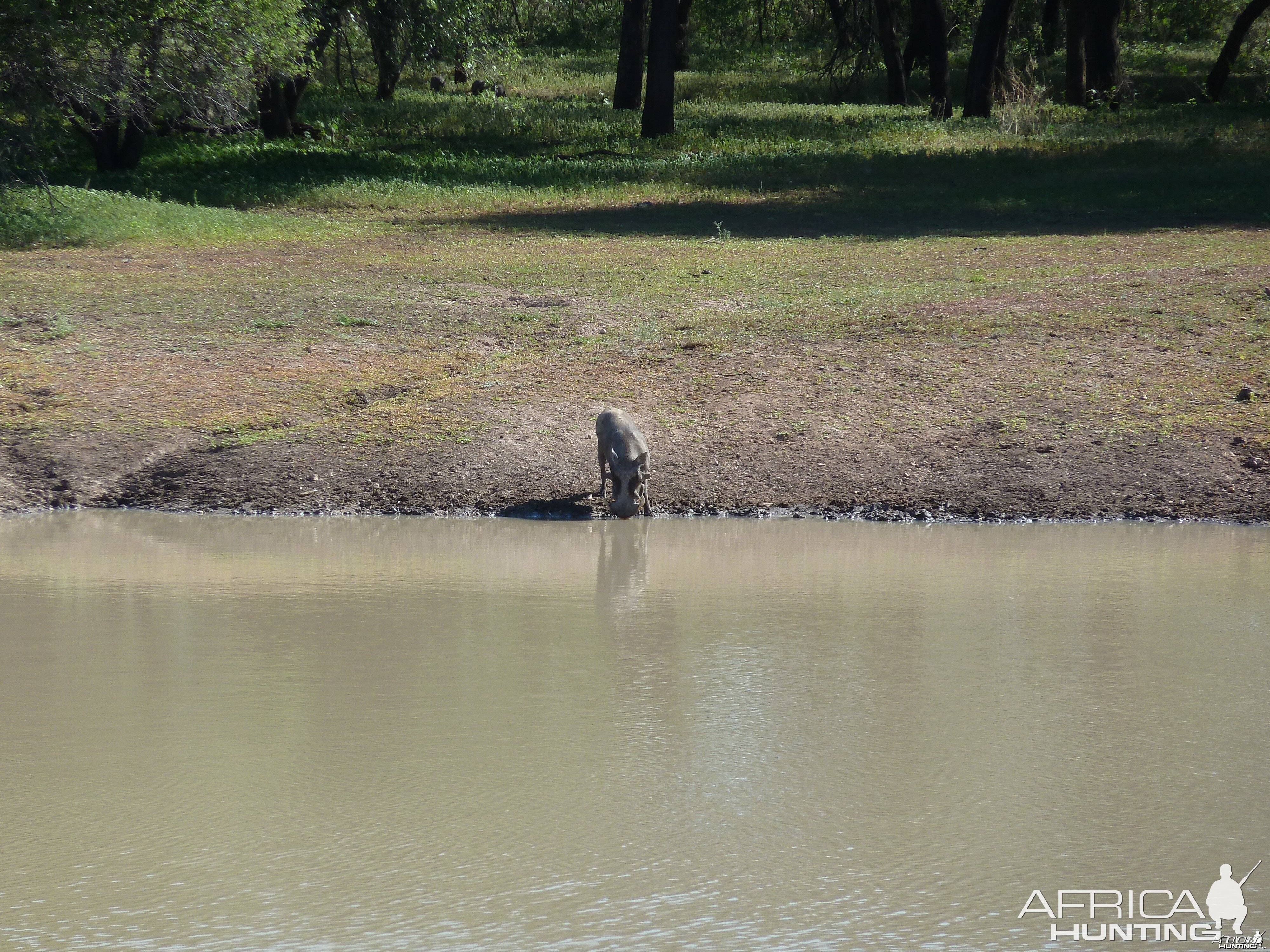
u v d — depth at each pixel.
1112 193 67.31
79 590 22.53
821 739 15.14
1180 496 29.52
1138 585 22.83
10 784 13.77
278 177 76.88
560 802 13.34
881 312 41.72
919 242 56.50
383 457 31.97
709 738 15.18
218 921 10.98
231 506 30.30
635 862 12.06
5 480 31.25
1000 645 19.09
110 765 14.30
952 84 131.12
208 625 20.16
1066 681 17.36
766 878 11.74
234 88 68.38
